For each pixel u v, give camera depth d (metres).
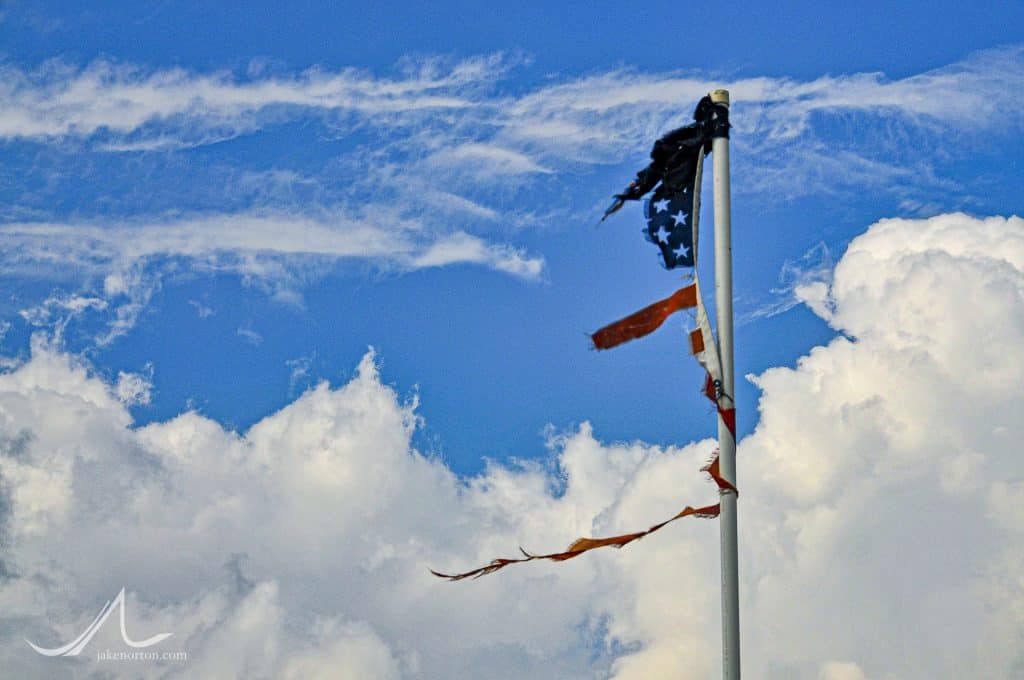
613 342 21.70
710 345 21.12
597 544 21.34
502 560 21.59
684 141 21.92
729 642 20.00
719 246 21.34
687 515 20.92
